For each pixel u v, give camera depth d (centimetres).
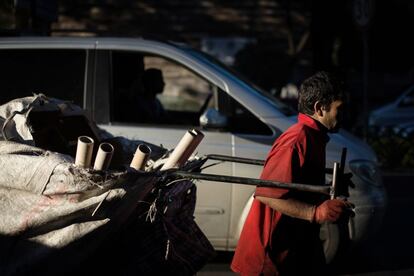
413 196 1032
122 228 369
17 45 661
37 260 351
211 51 2200
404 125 1625
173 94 1739
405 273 665
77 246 352
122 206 354
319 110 376
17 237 354
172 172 355
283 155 360
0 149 366
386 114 1753
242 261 372
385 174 1230
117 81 661
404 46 2045
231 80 654
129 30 2183
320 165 369
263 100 652
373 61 2120
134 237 374
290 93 2111
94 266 371
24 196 356
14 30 734
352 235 641
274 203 352
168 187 364
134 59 668
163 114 705
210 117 627
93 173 345
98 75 653
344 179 354
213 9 2200
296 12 2195
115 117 651
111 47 659
